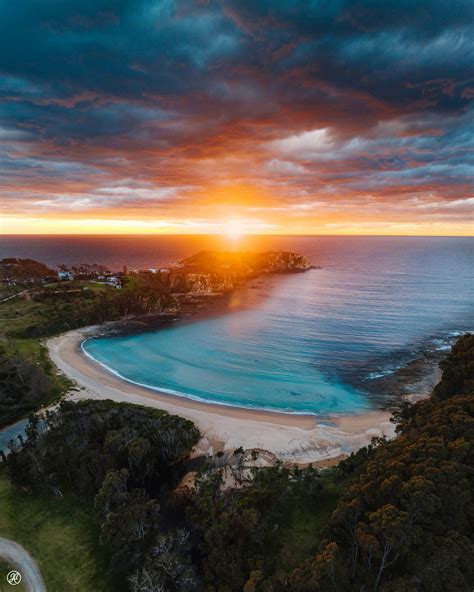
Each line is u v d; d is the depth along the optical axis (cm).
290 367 9188
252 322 13725
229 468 4925
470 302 16625
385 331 12225
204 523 3431
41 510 4056
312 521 3662
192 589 2994
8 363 8194
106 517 3559
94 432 5316
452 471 2952
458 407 4150
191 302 17462
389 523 2569
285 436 5888
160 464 4856
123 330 12725
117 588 3142
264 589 2661
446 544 2530
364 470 3756
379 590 2519
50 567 3331
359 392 7669
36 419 5572
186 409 6869
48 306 13838
